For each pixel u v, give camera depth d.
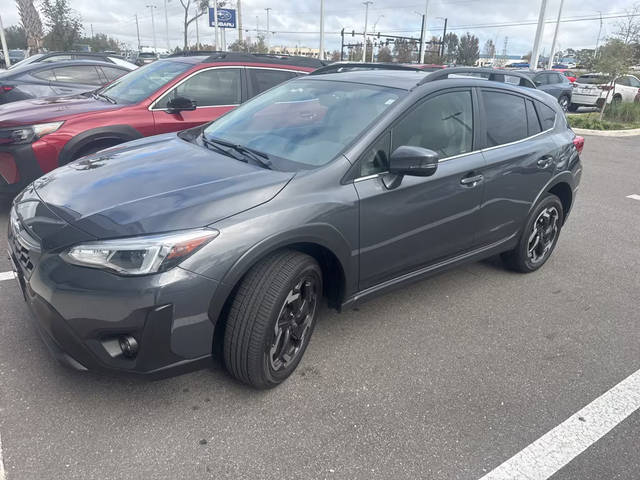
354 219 2.86
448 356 3.20
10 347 2.98
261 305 2.50
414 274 3.43
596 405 2.80
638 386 2.99
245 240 2.41
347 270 2.93
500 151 3.80
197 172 2.81
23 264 2.48
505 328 3.59
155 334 2.25
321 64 6.86
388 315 3.67
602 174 9.33
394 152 2.87
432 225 3.35
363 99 3.32
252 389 2.77
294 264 2.61
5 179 4.79
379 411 2.66
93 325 2.22
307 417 2.59
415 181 3.14
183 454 2.30
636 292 4.30
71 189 2.72
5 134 4.63
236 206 2.47
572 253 5.17
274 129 3.34
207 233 2.32
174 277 2.24
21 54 35.16
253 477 2.21
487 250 3.94
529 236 4.30
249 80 6.07
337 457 2.34
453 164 3.42
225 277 2.36
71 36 23.70
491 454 2.41
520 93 4.18
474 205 3.61
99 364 2.29
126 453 2.29
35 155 4.71
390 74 3.68
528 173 4.01
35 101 5.80
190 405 2.62
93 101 5.58
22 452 2.26
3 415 2.47
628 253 5.24
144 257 2.21
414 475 2.27
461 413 2.68
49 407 2.54
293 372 2.94
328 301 3.15
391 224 3.08
